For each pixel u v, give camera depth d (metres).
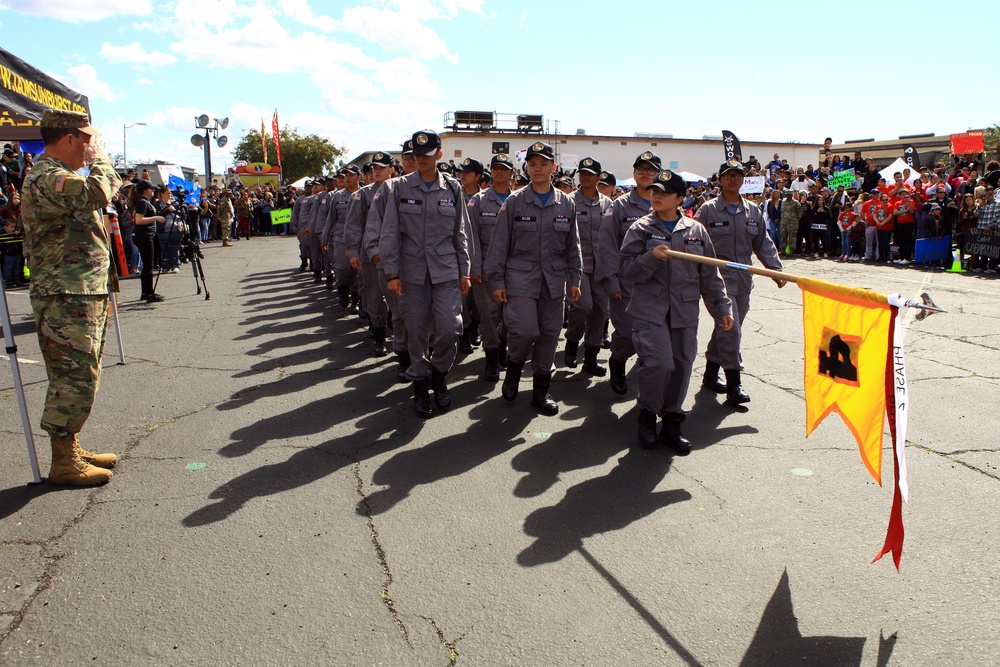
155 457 4.45
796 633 2.72
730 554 3.30
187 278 13.89
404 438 4.82
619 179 41.94
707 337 8.02
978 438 4.73
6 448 4.59
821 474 4.20
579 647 2.65
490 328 6.17
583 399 5.78
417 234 5.18
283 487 4.02
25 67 4.96
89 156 3.93
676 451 4.57
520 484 4.07
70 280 3.82
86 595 2.97
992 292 10.78
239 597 2.96
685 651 2.62
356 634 2.72
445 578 3.10
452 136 40.03
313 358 7.14
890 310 2.81
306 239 14.73
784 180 20.14
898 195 15.22
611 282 5.46
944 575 3.11
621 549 3.35
